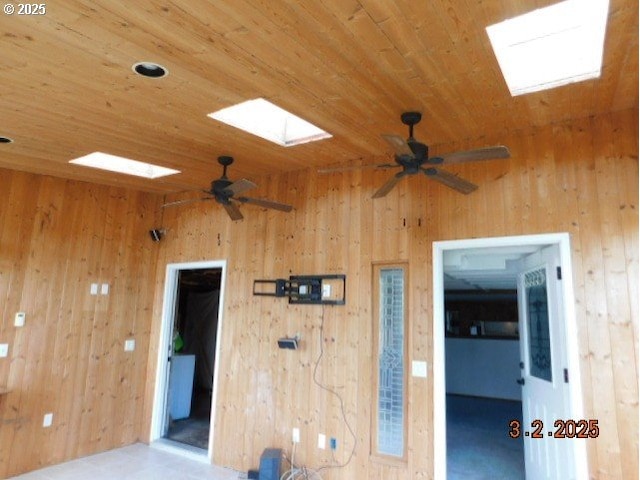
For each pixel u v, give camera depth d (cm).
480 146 347
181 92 274
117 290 504
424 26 207
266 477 374
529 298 382
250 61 239
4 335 404
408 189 377
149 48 227
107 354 489
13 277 415
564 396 298
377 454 357
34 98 282
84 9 196
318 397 393
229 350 460
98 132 338
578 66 257
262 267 454
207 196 515
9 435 402
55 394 439
